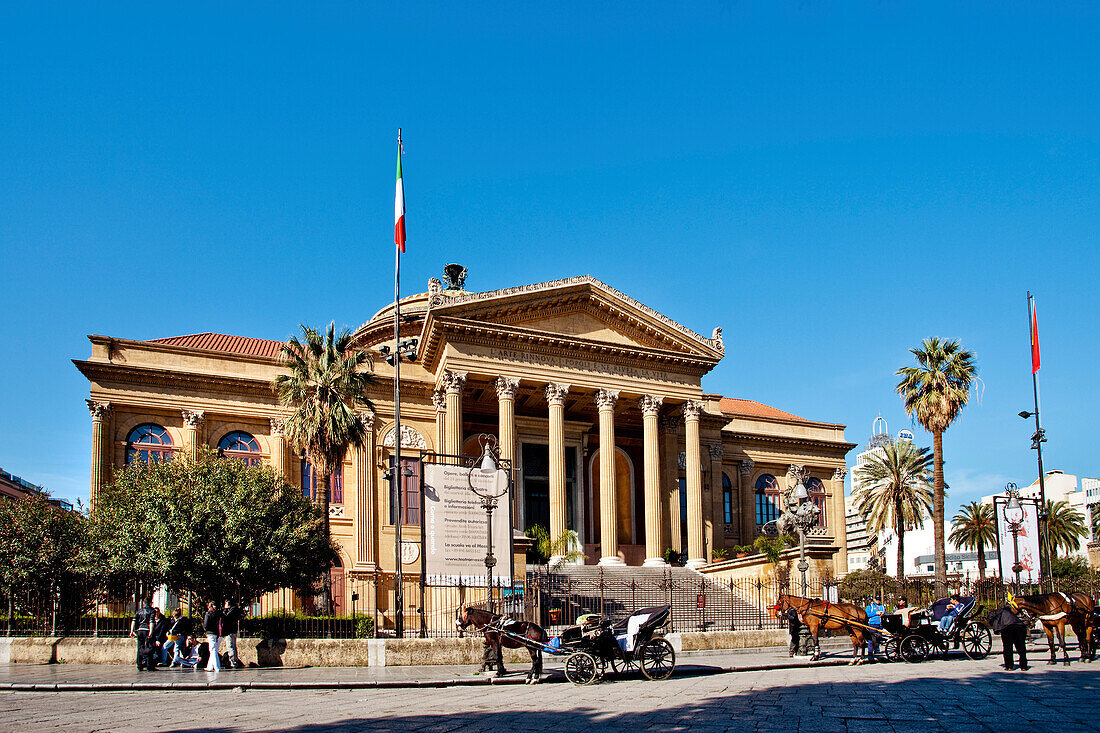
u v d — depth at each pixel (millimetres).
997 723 12867
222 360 50719
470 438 56594
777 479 67438
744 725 13289
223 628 26250
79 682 21844
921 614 26484
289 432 39312
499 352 50594
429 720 14727
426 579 29656
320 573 34156
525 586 33125
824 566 39438
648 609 23000
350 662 26734
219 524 29719
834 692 17609
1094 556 84562
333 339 40312
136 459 33438
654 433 53125
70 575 30219
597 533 58875
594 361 52812
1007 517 41938
